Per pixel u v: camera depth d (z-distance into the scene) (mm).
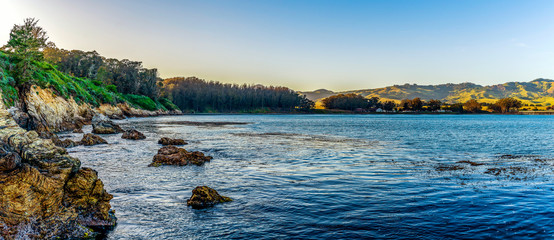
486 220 11477
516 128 74875
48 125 48750
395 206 13047
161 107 181625
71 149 29891
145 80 182875
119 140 38594
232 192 15172
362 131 63156
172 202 13492
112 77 169125
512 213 12195
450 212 12320
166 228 10695
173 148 25312
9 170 9680
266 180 17766
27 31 63281
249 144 37375
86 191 10805
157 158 22734
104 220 10766
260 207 12898
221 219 11539
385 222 11266
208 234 10250
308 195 14656
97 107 97375
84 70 152375
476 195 14625
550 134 54969
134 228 10672
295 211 12438
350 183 17062
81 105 76062
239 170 20688
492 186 16359
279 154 28797
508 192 15141
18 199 9297
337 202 13578
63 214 10016
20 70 52406
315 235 10180
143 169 20547
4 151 9859
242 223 11172
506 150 32969
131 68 182000
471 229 10680
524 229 10688
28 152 10562
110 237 9969
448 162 24734
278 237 10023
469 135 52750
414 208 12781
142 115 144125
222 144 37062
